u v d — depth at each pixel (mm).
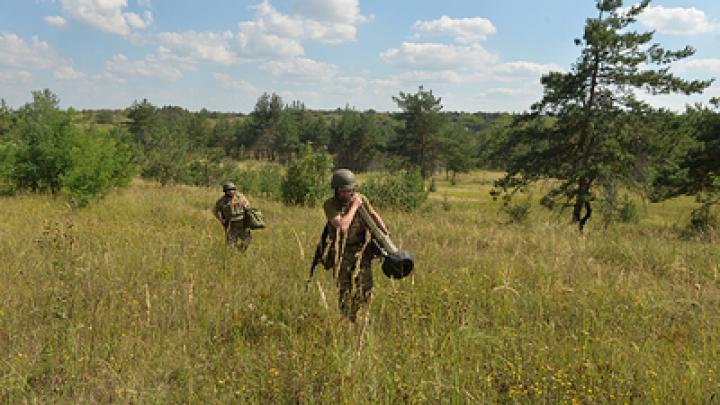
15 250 5984
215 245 6777
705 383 2854
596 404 2662
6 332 3615
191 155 29828
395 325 3938
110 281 4758
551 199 20234
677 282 5770
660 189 20484
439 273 5566
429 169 77125
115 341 3479
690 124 19922
